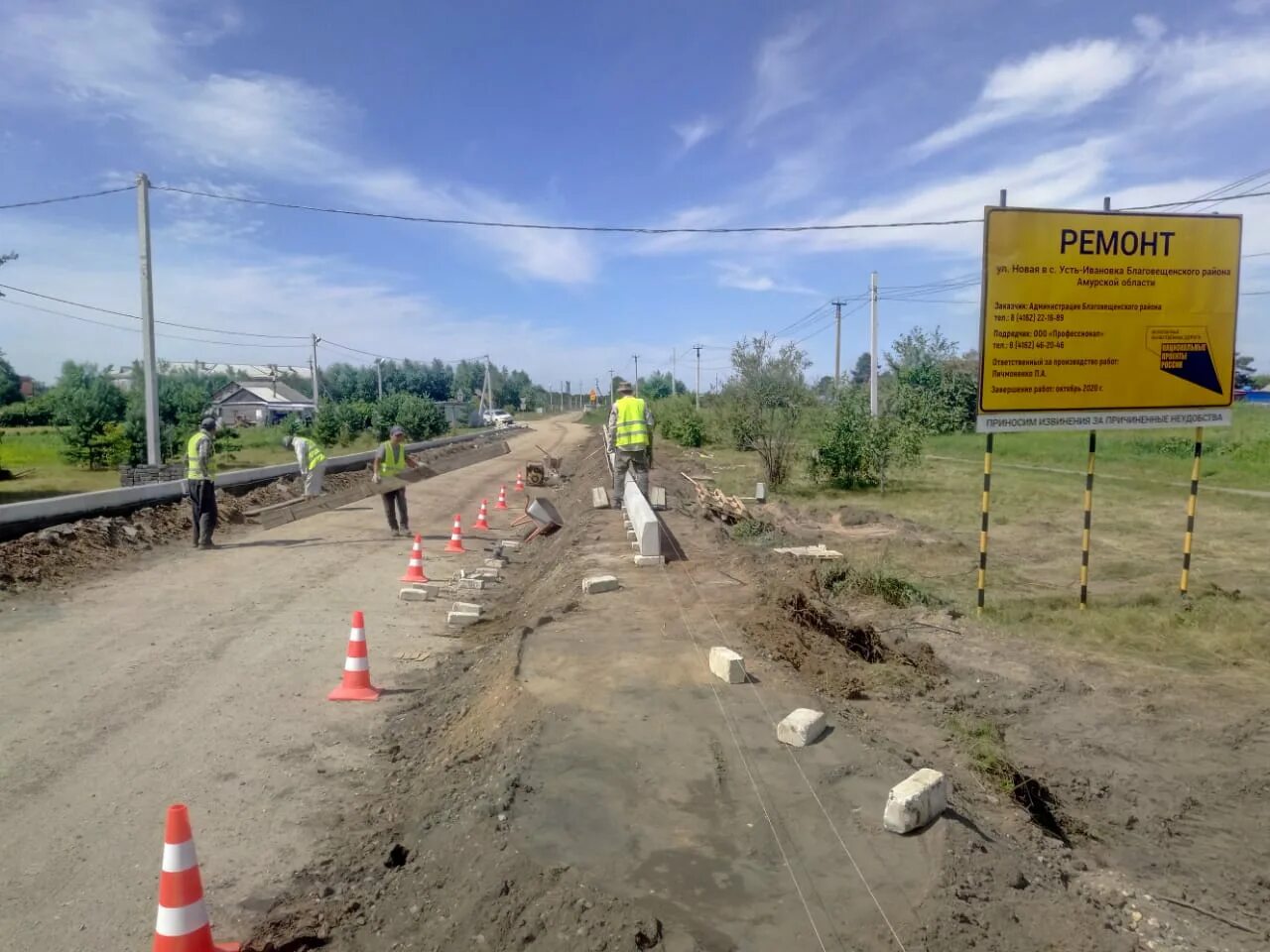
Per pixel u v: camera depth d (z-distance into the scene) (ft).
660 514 49.26
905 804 13.76
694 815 14.40
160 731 20.54
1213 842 17.67
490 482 92.84
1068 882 14.65
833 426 79.10
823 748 17.15
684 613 26.86
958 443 125.59
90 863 14.64
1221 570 42.96
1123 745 22.38
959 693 25.32
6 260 69.21
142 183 64.28
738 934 11.27
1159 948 13.16
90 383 106.63
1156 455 100.58
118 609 31.42
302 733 20.94
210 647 27.30
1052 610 34.53
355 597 35.42
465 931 11.60
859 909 11.87
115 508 45.88
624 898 11.93
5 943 12.35
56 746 19.40
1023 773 19.36
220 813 16.65
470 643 30.12
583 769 16.03
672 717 18.54
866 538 51.16
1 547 35.53
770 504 66.28
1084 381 34.37
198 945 11.24
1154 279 34.50
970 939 11.42
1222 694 25.81
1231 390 35.63
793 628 25.59
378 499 70.18
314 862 14.83
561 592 31.35
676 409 168.25
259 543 47.32
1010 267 33.47
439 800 16.03
